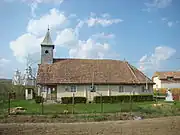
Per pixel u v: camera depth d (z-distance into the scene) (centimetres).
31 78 7469
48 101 4244
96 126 2105
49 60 4953
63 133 1783
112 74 4906
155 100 4750
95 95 4581
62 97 4103
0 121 2283
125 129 1969
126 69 5150
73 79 4581
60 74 4650
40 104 3791
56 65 4888
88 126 2100
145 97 4575
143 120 2508
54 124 2200
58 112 2780
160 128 2027
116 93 4697
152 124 2238
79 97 4194
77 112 2814
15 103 3925
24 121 2323
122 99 4412
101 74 4844
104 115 2661
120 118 2586
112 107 3375
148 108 3162
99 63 5156
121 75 4938
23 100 4662
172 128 2028
